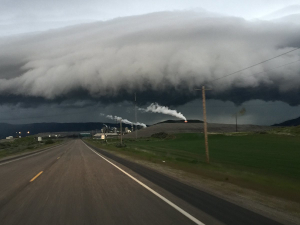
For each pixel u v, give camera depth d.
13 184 12.80
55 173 16.59
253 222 6.63
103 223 6.53
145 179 13.79
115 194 9.98
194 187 11.57
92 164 22.09
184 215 7.18
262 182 13.59
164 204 8.40
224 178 14.35
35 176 15.45
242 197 9.68
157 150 47.28
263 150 45.38
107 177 14.55
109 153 38.03
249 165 26.67
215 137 89.94
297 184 14.51
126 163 22.88
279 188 11.62
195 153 40.72
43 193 10.40
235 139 74.81
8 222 6.72
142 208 7.91
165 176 15.02
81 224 6.48
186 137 101.25
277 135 76.88
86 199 9.19
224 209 7.84
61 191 10.73
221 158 33.50
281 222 6.68
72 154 36.50
